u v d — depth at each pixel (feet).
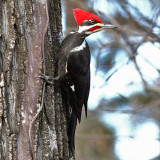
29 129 23.77
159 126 50.08
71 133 28.73
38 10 25.12
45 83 25.32
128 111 44.73
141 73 42.91
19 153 23.44
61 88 28.96
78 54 31.58
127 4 46.50
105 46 46.47
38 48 24.88
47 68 26.25
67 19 49.57
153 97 47.91
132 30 46.37
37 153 23.99
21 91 23.90
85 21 32.89
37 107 24.26
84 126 54.80
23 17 24.56
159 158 48.03
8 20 23.90
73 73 31.30
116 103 48.47
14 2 24.08
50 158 24.64
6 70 23.52
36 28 24.99
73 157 27.71
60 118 27.02
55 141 25.13
